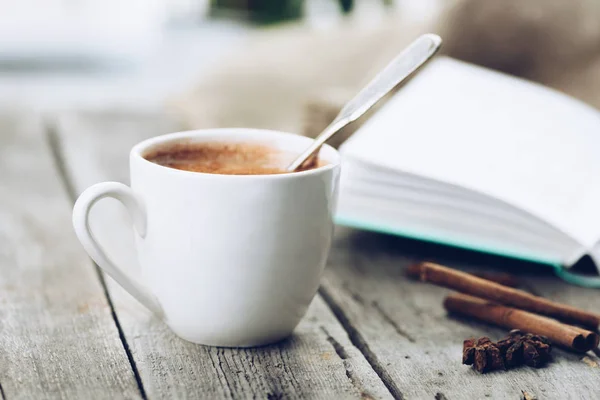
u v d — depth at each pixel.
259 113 0.89
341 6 1.67
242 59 0.94
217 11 2.20
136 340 0.55
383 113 0.68
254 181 0.51
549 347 0.54
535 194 0.62
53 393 0.50
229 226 0.51
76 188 0.74
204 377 0.52
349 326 0.57
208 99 0.90
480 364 0.53
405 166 0.63
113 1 2.26
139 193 0.52
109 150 0.83
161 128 0.91
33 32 2.15
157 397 0.50
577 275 0.63
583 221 0.62
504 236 0.63
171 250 0.52
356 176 0.64
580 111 0.72
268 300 0.53
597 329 0.57
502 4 0.85
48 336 0.55
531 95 0.72
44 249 0.65
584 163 0.66
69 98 1.53
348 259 0.65
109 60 2.13
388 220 0.64
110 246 0.65
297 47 1.00
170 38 2.32
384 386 0.52
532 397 0.51
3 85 1.83
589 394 0.52
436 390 0.52
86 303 0.58
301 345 0.55
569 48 0.84
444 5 0.88
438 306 0.60
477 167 0.63
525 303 0.57
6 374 0.52
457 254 0.67
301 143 0.57
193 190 0.51
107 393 0.50
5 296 0.59
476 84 0.71
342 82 0.94
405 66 0.53
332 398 0.51
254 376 0.52
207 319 0.53
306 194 0.52
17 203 0.72
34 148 0.84
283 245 0.52
